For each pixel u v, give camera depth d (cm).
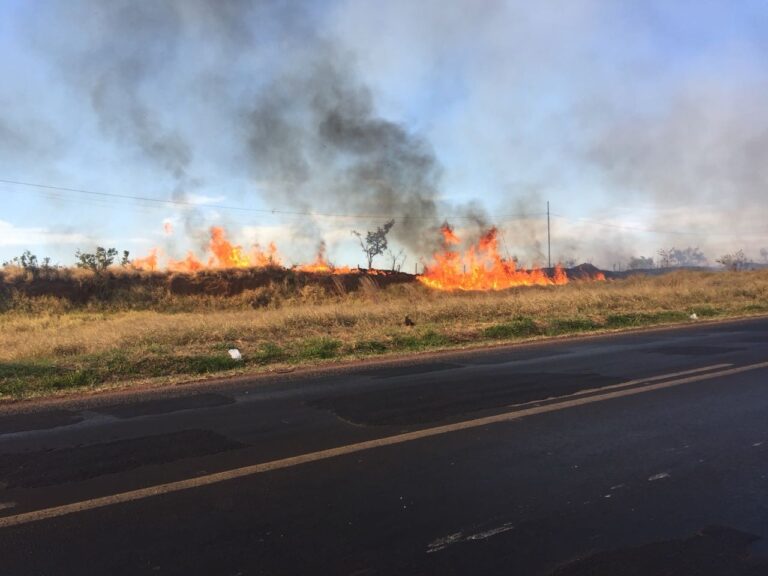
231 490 475
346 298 3131
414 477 498
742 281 3834
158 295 3031
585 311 2097
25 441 632
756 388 843
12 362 1124
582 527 401
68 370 1047
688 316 2075
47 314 2566
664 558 359
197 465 539
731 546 373
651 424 655
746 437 603
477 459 542
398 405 768
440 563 355
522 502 443
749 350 1238
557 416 694
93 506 446
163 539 390
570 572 343
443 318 1869
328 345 1345
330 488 477
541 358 1189
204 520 419
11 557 367
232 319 1819
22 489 484
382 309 1942
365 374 1033
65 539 391
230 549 375
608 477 492
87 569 352
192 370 1115
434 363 1149
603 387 862
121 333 1453
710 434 614
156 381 1003
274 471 518
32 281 2941
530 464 526
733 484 475
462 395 823
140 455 571
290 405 786
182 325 1575
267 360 1214
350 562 358
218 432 652
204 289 3162
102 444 613
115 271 3162
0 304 2698
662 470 508
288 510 434
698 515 418
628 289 2841
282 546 379
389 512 428
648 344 1384
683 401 764
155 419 723
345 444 595
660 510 427
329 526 407
